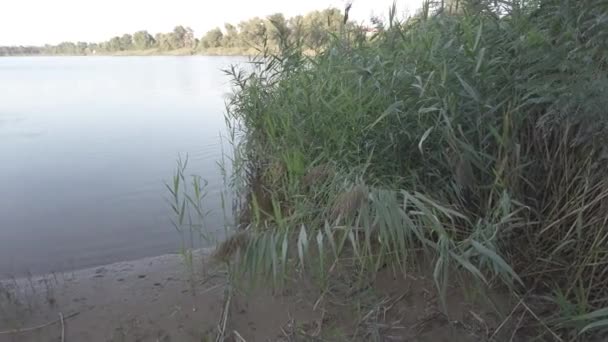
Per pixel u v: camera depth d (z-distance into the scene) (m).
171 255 4.03
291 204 3.54
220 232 4.64
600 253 2.71
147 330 2.91
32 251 4.41
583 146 2.76
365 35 4.61
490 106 2.98
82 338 2.86
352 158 3.51
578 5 2.61
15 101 13.96
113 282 3.51
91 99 14.00
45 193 5.99
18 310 3.15
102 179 6.51
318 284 3.02
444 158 3.24
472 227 2.96
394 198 2.65
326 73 4.39
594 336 2.56
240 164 4.86
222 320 2.93
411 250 2.99
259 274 2.91
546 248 2.94
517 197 2.95
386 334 2.78
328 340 2.74
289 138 3.98
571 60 2.59
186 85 17.50
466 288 2.98
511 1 3.26
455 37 3.40
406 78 3.45
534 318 2.76
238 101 5.99
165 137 8.80
